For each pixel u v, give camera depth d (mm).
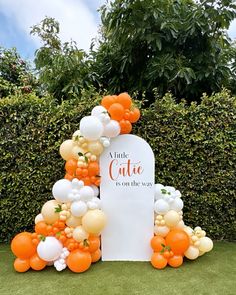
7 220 3068
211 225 3049
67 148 2498
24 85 5184
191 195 2965
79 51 4246
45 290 2082
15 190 3006
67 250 2338
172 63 3580
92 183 2508
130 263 2508
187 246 2414
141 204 2537
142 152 2549
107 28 3902
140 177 2543
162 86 3756
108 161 2541
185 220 3010
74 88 3824
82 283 2172
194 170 2947
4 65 5551
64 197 2334
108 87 4242
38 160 2973
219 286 2131
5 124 2980
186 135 2910
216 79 3834
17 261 2363
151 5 3631
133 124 2889
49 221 2363
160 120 2898
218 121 2904
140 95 3936
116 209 2537
